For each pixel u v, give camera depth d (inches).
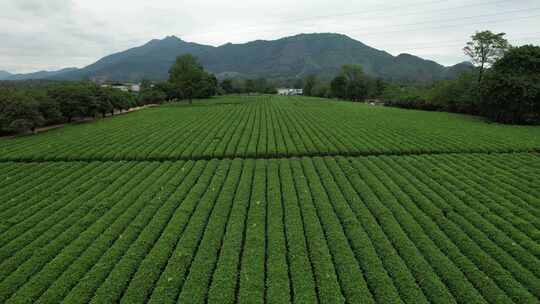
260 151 1446.9
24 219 874.8
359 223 789.2
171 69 5300.2
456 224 808.9
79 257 682.8
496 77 2239.2
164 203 933.2
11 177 1187.3
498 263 650.8
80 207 910.4
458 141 1632.6
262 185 1035.3
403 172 1165.1
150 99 4874.5
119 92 3479.3
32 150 1545.3
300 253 673.0
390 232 752.3
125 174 1184.8
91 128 2242.9
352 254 668.1
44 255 691.4
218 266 636.1
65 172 1235.2
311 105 3998.5
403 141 1654.8
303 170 1229.1
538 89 2069.4
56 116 2299.5
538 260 647.8
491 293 562.9
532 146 1507.1
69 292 580.7
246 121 2486.5
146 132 2014.0
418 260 647.1
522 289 567.2
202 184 1058.7
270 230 762.2
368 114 2935.5
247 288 573.0
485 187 1042.1
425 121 2413.9
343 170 1217.4
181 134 1937.7
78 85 2787.9
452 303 537.0
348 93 5767.7
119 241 732.0
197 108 3681.1
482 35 2913.4
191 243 716.7
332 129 2047.2
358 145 1560.0
